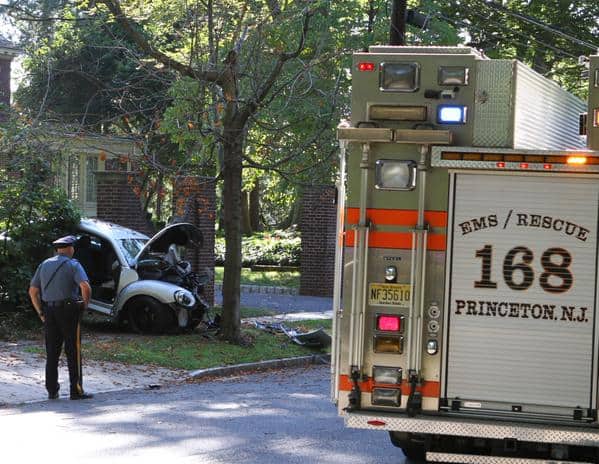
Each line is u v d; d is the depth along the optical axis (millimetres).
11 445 10336
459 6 31422
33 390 14461
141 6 20359
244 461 9820
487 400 8344
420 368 8367
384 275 8406
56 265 13891
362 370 8406
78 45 32781
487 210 8336
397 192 8430
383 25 24125
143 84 29250
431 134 8289
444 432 8219
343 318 8453
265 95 19906
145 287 20422
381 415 8336
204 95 20141
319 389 16047
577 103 10273
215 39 20500
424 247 8352
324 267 32625
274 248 40500
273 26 20766
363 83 8508
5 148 20750
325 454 10336
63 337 13961
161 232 20781
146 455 9961
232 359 18953
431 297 8391
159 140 28250
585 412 8234
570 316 8258
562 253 8258
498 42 33594
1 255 19797
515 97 8352
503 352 8328
